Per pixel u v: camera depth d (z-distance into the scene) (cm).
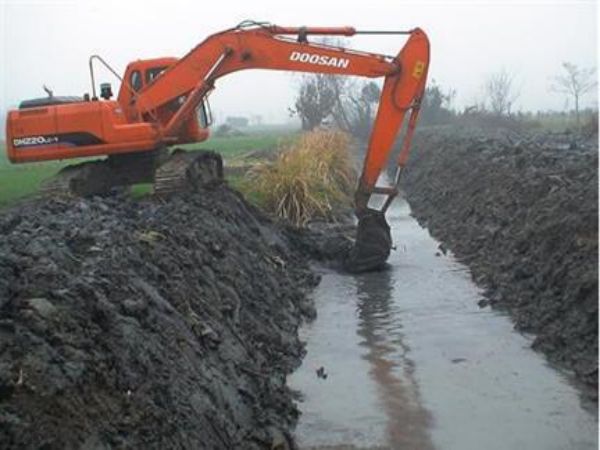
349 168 2531
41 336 549
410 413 787
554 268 1096
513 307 1131
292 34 1442
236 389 750
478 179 1920
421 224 2050
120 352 605
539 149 1864
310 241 1599
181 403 625
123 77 1539
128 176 1529
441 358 948
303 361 967
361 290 1326
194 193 1393
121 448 509
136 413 555
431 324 1096
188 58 1484
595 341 884
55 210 1107
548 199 1340
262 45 1447
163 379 632
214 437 628
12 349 511
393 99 1377
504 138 2552
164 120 1535
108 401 543
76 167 1512
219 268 1028
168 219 1103
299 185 1831
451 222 1859
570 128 3550
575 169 1463
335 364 949
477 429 741
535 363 912
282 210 1794
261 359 895
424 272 1434
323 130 3094
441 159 2681
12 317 561
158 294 778
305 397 845
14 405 468
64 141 1432
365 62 1382
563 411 770
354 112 5344
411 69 1364
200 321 808
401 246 1709
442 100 5538
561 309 998
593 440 704
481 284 1302
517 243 1305
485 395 823
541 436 718
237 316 939
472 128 3984
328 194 2020
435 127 4678
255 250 1302
